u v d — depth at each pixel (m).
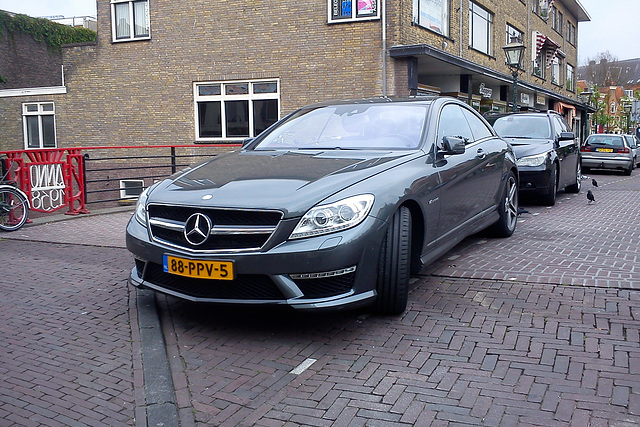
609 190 13.33
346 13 16.53
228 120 18.41
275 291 3.74
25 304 4.80
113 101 19.80
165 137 19.22
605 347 3.64
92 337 4.08
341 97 16.89
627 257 5.75
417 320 4.20
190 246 3.89
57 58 26.41
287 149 5.06
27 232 7.93
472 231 5.73
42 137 21.25
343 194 3.82
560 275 5.09
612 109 70.50
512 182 6.92
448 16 19.31
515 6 26.30
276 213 3.70
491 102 23.83
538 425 2.81
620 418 2.85
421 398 3.11
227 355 3.74
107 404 3.15
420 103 5.41
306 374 3.44
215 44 18.19
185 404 3.12
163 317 4.45
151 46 19.00
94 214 9.45
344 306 3.72
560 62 36.69
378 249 3.88
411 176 4.30
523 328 3.98
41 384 3.38
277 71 17.55
